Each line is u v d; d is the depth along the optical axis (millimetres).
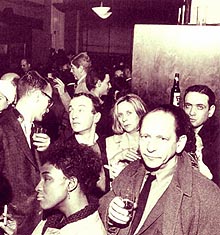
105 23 22391
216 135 3025
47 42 18984
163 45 3174
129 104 2920
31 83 2814
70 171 1755
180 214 1888
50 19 19203
